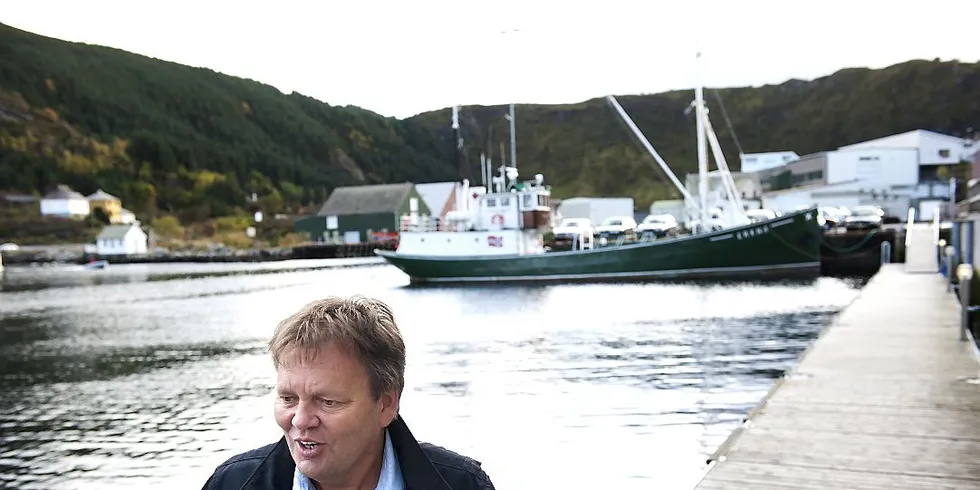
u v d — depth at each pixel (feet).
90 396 47.55
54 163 384.47
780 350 53.88
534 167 531.91
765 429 22.27
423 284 127.85
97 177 383.65
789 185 230.48
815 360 32.40
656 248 118.52
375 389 5.91
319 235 275.80
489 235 124.88
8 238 321.11
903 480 17.85
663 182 476.95
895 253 125.29
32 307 116.57
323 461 5.83
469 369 50.29
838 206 181.98
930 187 190.60
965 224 77.10
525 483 28.32
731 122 550.36
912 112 482.28
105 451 35.45
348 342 5.78
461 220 128.06
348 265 209.15
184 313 99.25
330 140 506.07
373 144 532.32
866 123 493.77
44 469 33.14
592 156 528.22
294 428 5.81
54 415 42.68
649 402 39.32
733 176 232.73
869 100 510.58
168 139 430.61
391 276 157.28
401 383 6.24
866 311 47.83
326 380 5.70
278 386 5.91
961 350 33.91
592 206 235.20
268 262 246.88
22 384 52.60
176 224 349.82
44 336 79.66
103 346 70.74
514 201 124.57
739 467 19.01
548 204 129.39
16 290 157.17
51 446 36.47
